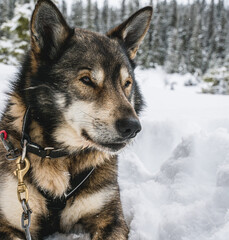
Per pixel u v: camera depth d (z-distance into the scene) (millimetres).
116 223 2553
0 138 2439
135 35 2996
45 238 2627
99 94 2322
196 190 2705
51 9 2363
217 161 2924
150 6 2930
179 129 4652
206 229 2150
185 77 41781
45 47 2391
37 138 2371
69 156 2424
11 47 16828
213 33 54875
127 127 2139
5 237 2303
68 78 2332
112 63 2428
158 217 2600
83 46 2418
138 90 2992
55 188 2395
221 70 25281
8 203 2328
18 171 2180
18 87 2469
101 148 2281
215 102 8797
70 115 2340
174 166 3166
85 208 2502
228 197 2320
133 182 3654
